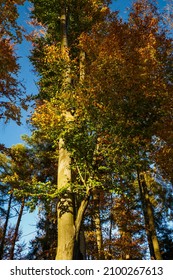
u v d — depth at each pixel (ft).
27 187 22.07
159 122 22.68
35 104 33.04
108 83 21.43
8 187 56.90
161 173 32.01
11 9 33.30
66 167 23.80
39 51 37.06
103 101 21.39
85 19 38.19
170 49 31.96
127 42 27.55
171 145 28.02
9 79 31.42
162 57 30.37
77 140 21.06
